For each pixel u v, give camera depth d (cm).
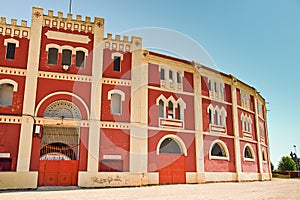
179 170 2098
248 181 2581
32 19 1878
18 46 1823
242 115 2730
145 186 1881
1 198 1238
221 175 2331
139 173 1894
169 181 2041
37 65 1820
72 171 1783
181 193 1457
